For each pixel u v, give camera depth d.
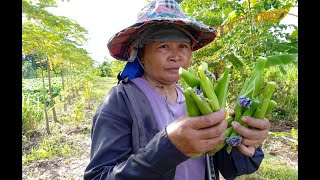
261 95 1.29
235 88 6.55
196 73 1.34
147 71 1.53
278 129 7.72
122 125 1.38
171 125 1.09
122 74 1.57
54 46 9.53
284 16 5.24
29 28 7.66
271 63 3.74
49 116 11.59
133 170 1.14
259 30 5.73
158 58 1.46
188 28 1.57
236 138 1.23
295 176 4.76
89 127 9.58
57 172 5.95
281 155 5.83
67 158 6.67
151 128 1.40
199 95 1.11
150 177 1.14
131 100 1.40
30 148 7.55
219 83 1.23
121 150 1.34
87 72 21.20
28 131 8.55
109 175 1.22
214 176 1.51
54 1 7.43
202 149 1.06
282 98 8.46
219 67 7.01
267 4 5.42
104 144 1.33
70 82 18.06
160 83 1.54
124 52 1.71
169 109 1.51
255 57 5.64
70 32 10.23
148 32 1.45
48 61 10.88
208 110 1.07
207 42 1.75
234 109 1.31
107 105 1.42
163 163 1.10
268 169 5.03
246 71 5.70
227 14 6.55
